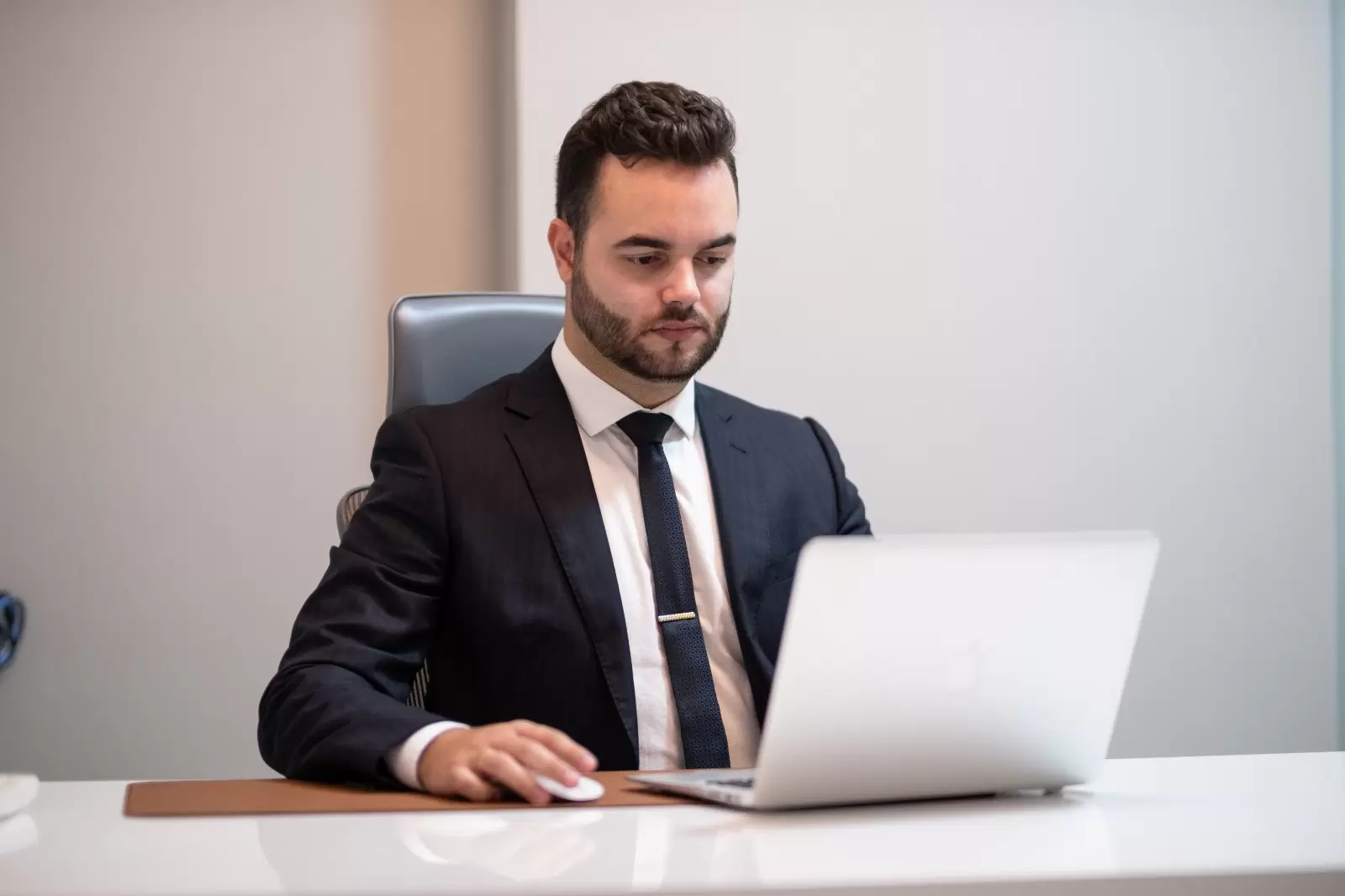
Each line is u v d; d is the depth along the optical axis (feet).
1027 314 8.98
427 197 8.82
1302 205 9.27
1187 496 9.14
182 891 2.21
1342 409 9.25
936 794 3.20
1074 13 9.05
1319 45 9.26
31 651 8.43
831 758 2.96
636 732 4.83
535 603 4.90
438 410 5.26
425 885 2.21
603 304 5.08
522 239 8.32
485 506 5.00
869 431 8.77
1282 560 9.23
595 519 5.06
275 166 8.70
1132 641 3.30
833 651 2.85
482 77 8.89
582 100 8.41
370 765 3.55
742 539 5.30
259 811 3.12
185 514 8.57
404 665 4.66
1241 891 2.30
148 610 8.54
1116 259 9.09
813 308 8.71
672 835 2.71
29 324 8.49
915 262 8.85
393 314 5.62
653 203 4.98
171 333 8.59
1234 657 9.17
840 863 2.37
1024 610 3.08
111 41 8.58
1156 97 9.14
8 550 8.45
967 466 8.89
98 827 2.91
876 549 2.85
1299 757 4.07
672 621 5.06
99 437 8.53
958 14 8.92
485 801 3.29
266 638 8.61
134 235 8.58
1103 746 3.35
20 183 8.50
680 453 5.43
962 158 8.91
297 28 8.73
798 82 8.71
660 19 8.52
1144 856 2.43
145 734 8.51
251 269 8.66
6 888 2.26
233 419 8.63
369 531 4.96
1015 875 2.26
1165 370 9.14
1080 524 9.01
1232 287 9.21
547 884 2.20
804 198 8.71
